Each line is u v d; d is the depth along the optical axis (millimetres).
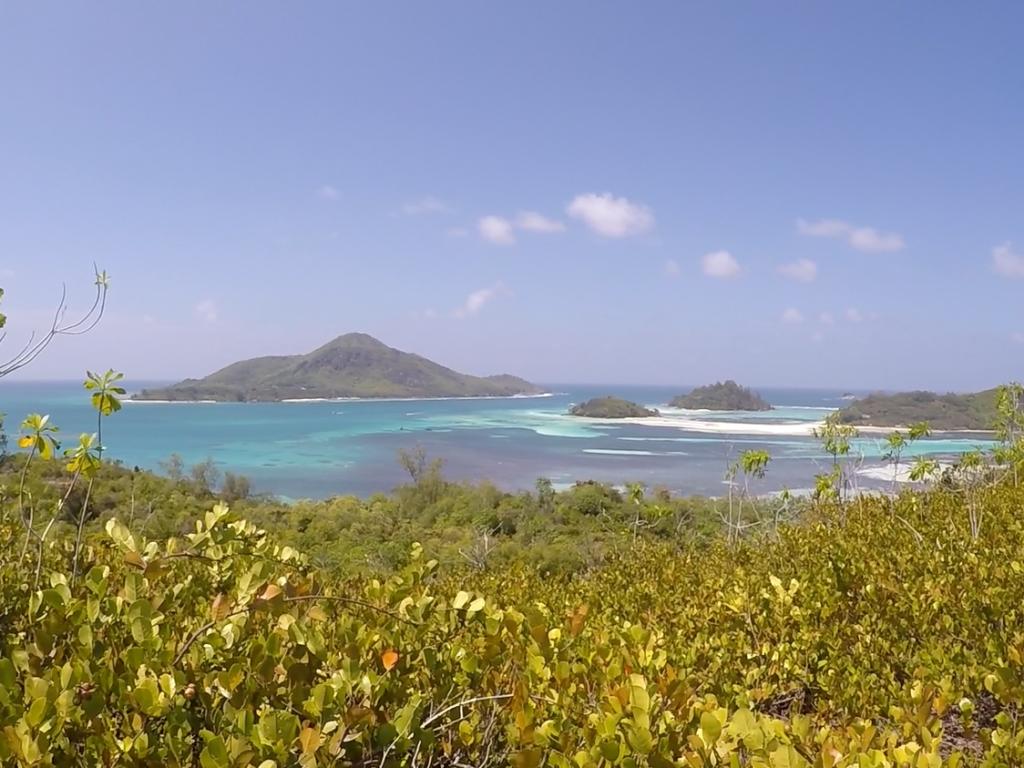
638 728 2143
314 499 77250
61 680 1941
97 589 2330
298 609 2777
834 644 4664
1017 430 10906
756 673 4074
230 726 1931
